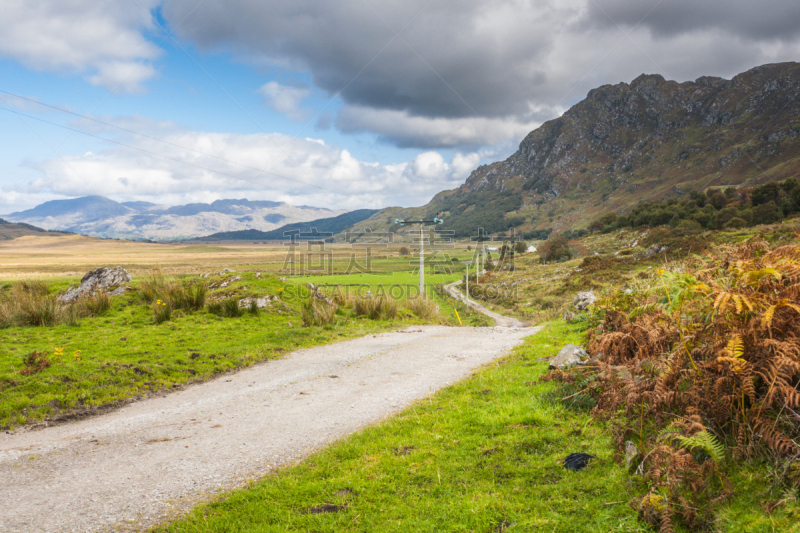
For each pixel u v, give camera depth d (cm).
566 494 418
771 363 398
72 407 837
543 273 6600
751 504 341
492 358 1183
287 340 1496
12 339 1350
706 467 371
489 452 529
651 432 455
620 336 605
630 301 814
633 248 6178
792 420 373
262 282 2330
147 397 927
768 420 377
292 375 1079
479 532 378
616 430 466
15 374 952
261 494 477
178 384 1012
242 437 671
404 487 474
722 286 499
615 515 369
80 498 489
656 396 436
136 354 1219
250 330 1642
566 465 470
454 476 484
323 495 469
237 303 1916
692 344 482
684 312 540
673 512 338
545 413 623
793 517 311
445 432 616
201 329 1614
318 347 1445
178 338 1458
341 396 880
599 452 481
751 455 382
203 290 1994
